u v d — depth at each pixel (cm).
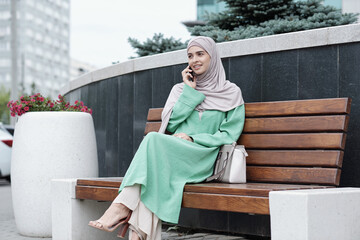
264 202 270
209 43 372
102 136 622
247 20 675
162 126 379
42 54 10875
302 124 339
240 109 370
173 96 386
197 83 383
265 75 407
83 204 374
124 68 554
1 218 565
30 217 435
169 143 327
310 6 636
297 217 253
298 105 345
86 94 694
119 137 571
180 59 476
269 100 404
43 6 10919
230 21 682
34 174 433
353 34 354
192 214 455
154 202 308
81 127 446
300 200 252
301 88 384
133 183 303
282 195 258
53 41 11356
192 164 337
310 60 379
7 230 478
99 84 636
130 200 305
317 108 335
